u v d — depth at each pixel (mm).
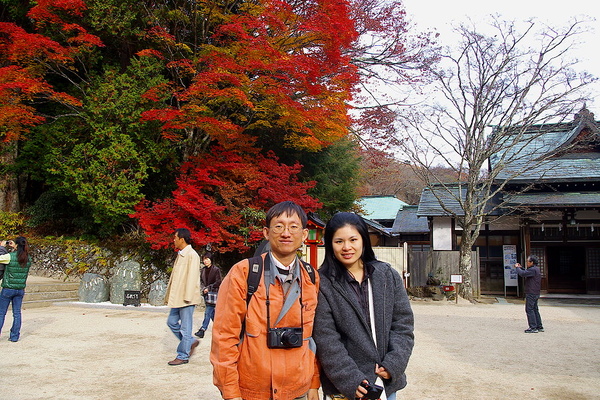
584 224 17562
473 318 11258
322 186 17500
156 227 12156
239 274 2283
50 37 13062
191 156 13102
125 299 11469
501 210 17953
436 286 16031
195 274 5723
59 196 16109
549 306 14898
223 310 2262
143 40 14234
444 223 18484
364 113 16203
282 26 11344
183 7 13656
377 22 15344
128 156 12445
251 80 11602
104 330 8164
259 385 2205
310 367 2336
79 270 13281
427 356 6648
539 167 18094
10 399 4328
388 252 17375
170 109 11250
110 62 15094
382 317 2408
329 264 2506
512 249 18172
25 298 11258
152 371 5426
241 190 12453
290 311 2285
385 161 17344
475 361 6348
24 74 11648
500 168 16172
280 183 12664
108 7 12633
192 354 6145
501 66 15297
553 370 5863
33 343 6887
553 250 18797
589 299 16906
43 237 15117
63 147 13055
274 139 15789
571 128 17719
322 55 12188
